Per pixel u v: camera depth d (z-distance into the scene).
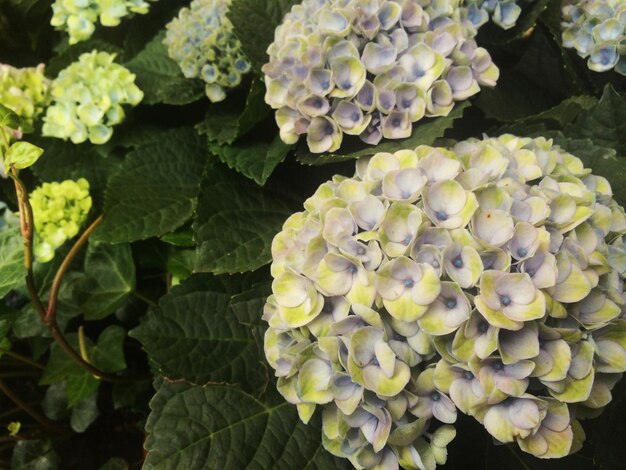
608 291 0.22
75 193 0.34
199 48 0.35
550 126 0.36
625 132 0.33
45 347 0.38
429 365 0.22
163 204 0.35
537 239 0.21
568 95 0.40
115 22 0.40
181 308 0.30
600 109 0.33
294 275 0.23
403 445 0.22
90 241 0.34
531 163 0.25
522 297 0.20
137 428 0.40
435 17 0.30
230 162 0.32
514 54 0.41
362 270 0.21
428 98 0.28
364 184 0.24
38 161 0.38
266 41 0.34
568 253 0.21
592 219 0.24
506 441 0.21
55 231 0.33
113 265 0.37
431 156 0.24
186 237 0.34
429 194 0.22
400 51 0.29
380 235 0.22
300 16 0.31
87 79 0.37
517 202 0.22
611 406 0.27
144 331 0.29
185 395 0.27
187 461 0.25
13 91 0.37
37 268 0.36
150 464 0.25
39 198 0.34
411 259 0.21
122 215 0.34
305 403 0.24
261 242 0.31
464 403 0.21
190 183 0.37
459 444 0.26
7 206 0.37
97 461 0.39
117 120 0.37
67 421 0.39
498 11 0.35
